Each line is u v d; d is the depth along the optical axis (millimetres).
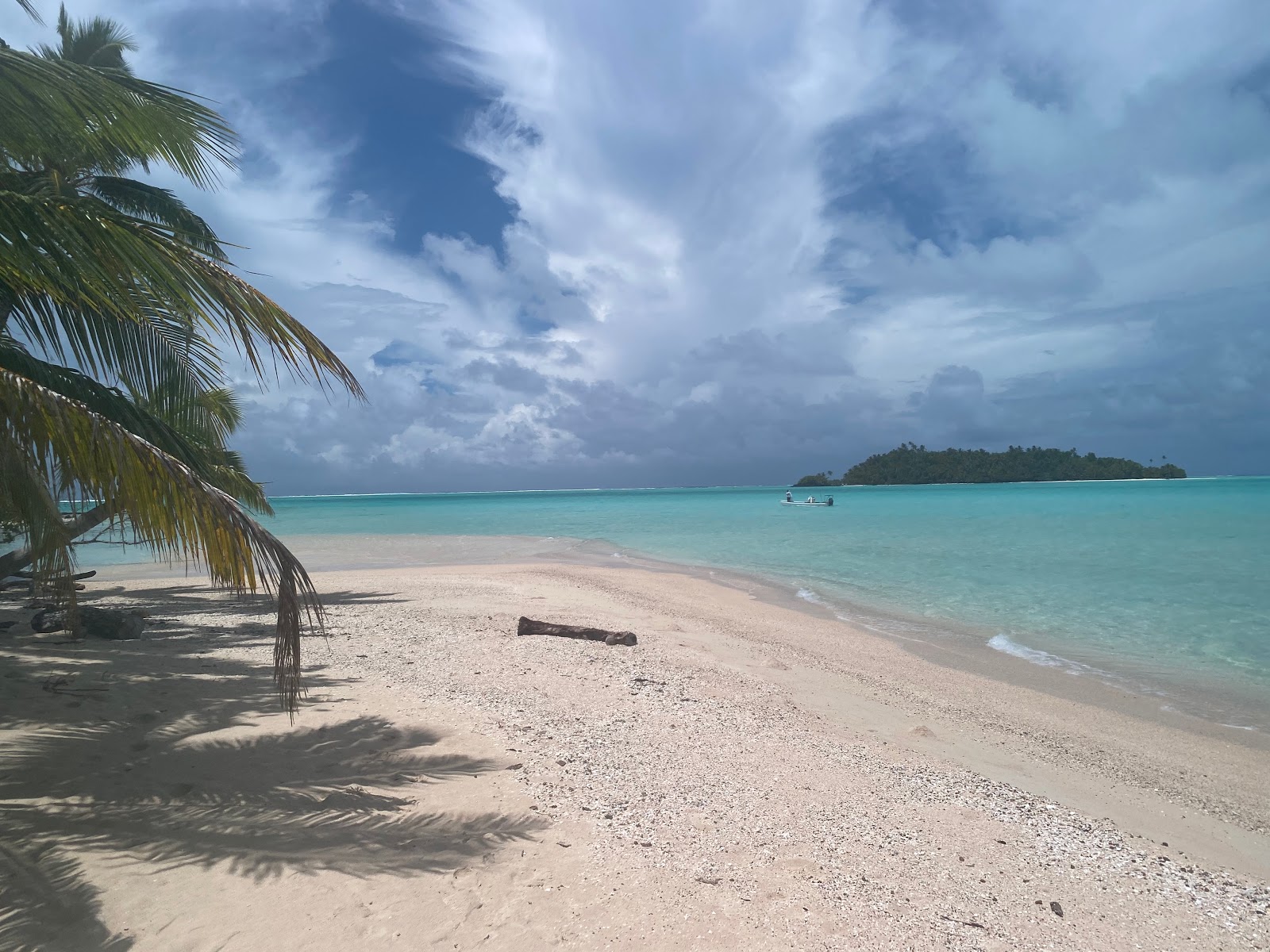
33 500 4996
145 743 5918
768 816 5047
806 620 15297
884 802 5496
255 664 9055
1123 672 11406
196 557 4402
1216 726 8875
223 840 4273
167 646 10188
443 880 3912
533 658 9828
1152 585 20109
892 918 3805
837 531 41969
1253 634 14195
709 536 40312
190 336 6941
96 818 4512
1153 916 4113
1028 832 5160
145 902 3607
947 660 11992
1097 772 7066
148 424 6867
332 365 5250
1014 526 43375
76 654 9180
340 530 48719
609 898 3805
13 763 5348
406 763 5609
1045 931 3826
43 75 5359
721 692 8633
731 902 3844
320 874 3920
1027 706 9438
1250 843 5598
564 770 5621
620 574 23047
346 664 9227
